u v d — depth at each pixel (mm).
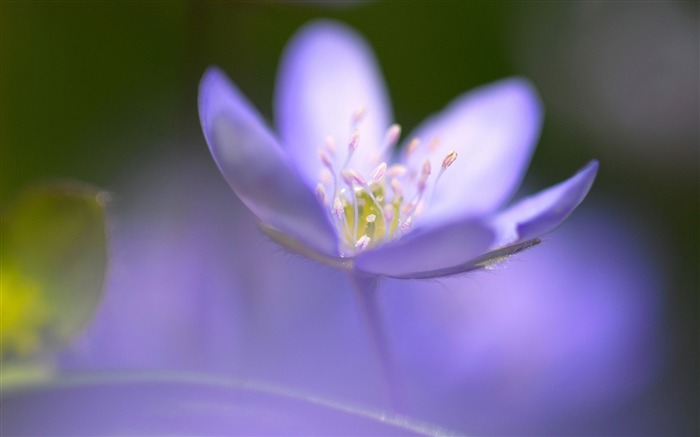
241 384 112
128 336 149
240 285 157
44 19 202
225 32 176
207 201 164
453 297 161
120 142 196
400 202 153
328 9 201
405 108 230
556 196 135
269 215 133
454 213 155
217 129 131
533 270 166
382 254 133
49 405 111
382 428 111
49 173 192
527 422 158
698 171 217
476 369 159
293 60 167
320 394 154
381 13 230
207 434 111
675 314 194
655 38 227
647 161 219
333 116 165
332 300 159
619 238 189
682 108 222
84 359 141
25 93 199
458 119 164
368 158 162
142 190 178
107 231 129
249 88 181
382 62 231
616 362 164
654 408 174
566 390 161
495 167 160
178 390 111
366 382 155
